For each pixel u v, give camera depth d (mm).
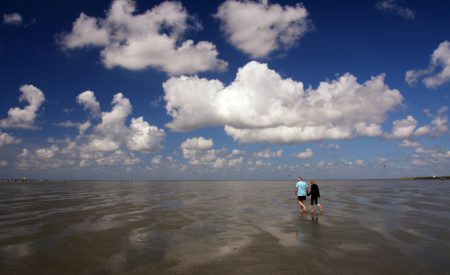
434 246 11328
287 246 11359
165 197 36000
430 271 8625
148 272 8594
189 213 20516
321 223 16312
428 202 28109
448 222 16500
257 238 12727
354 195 38438
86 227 15352
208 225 15820
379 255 10148
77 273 8555
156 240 12438
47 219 17938
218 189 60875
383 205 25453
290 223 16359
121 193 45531
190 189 61469
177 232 14047
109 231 14305
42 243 11977
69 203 28016
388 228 14812
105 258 9922
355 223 16266
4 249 11102
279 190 54656
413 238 12633
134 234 13617
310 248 11062
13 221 17234
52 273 8562
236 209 22781
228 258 9844
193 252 10578
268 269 8781
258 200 31125
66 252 10656
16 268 8992
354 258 9820
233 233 13773
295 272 8539
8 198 34594
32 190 56719
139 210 22250
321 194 40594
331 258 9828
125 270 8766
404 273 8469
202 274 8406
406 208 23109
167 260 9672
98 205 26078
